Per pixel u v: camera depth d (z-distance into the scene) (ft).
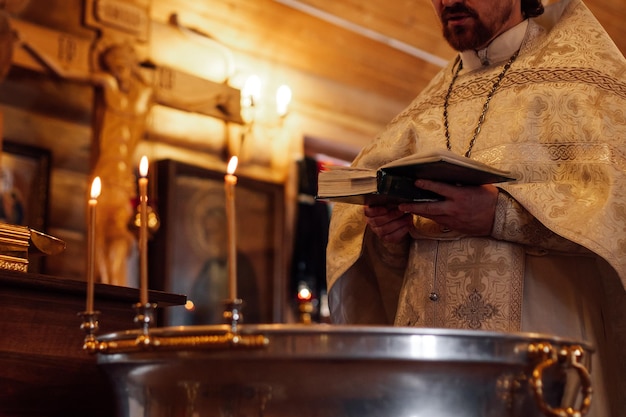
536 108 8.04
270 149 24.44
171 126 22.50
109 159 20.57
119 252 20.12
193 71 22.99
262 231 23.94
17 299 6.48
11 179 19.74
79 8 20.98
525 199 7.46
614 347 7.79
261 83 24.39
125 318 7.05
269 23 24.22
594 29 8.51
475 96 8.49
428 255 8.05
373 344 4.88
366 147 9.12
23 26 19.92
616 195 7.36
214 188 22.99
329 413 4.95
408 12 25.53
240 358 4.93
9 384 6.40
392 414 4.96
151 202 21.49
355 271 8.79
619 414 7.72
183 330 5.05
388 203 7.66
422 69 27.25
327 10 24.79
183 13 22.99
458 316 7.78
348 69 26.16
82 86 21.02
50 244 7.20
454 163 6.80
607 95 7.96
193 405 5.09
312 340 4.88
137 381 5.32
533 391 5.26
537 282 7.65
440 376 5.00
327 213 25.11
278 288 23.97
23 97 20.21
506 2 8.46
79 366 6.70
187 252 22.27
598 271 7.79
